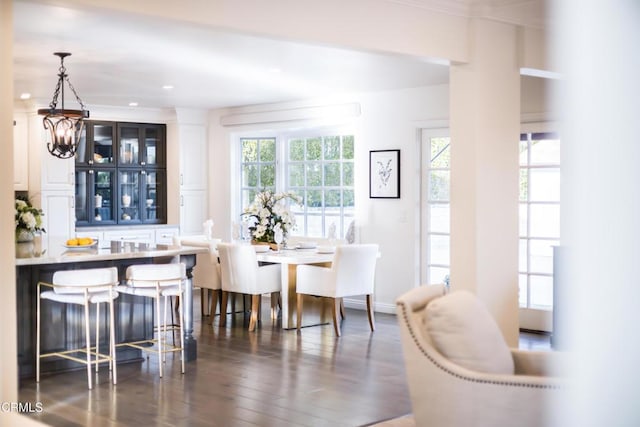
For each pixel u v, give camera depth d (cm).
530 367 338
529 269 746
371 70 723
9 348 367
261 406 475
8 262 366
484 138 536
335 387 524
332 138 965
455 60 526
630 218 163
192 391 514
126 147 1076
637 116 169
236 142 1075
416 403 319
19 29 543
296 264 751
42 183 977
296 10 446
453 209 545
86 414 457
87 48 615
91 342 591
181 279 572
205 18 411
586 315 166
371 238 891
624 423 164
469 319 312
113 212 1066
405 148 852
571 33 174
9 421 399
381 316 849
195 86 838
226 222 1078
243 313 850
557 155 723
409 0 491
